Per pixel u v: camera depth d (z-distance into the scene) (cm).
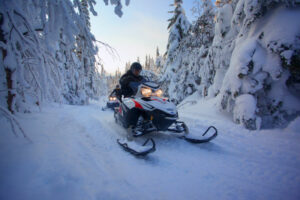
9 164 150
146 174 196
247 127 384
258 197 157
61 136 272
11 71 227
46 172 150
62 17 223
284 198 154
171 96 1034
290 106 362
